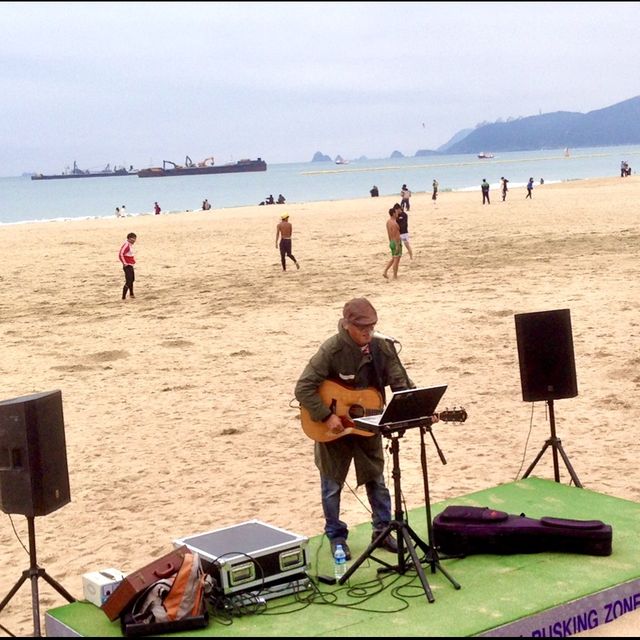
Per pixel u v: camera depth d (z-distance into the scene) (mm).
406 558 5973
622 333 14234
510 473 8297
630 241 27625
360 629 5031
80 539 7445
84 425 10961
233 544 5723
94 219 67375
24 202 127375
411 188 119062
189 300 21141
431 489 7953
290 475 8695
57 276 27625
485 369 12492
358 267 25375
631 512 6645
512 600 5273
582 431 9500
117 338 16891
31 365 14852
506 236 31828
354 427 6000
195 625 5152
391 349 6156
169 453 9617
